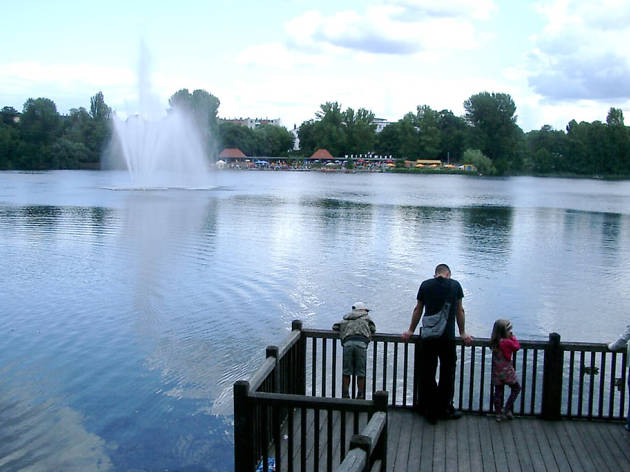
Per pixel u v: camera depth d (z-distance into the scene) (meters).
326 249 25.67
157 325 13.91
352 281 19.06
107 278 18.89
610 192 85.06
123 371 11.07
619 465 5.97
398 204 53.12
